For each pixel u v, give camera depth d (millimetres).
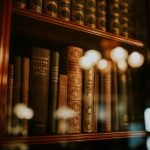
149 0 812
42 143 538
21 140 508
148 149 739
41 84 581
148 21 804
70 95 618
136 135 708
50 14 608
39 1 597
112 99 705
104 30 712
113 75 729
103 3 728
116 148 744
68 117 604
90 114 640
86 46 733
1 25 509
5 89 496
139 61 803
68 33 653
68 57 639
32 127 555
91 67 676
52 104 587
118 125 699
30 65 583
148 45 803
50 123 578
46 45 720
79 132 615
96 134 623
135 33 822
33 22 580
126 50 782
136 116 750
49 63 606
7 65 507
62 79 611
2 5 518
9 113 523
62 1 636
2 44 503
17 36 642
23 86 558
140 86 787
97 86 678
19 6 569
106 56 740
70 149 643
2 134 479
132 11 836
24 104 552
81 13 660
